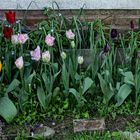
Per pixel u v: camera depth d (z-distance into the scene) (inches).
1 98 107.7
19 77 115.4
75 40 120.4
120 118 109.0
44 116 109.0
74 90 109.7
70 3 127.4
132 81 110.5
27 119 107.5
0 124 105.3
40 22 126.1
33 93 112.6
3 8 126.9
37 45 116.2
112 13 129.5
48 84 109.1
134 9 128.8
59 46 116.3
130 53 115.9
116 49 117.6
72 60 114.7
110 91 110.1
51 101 111.6
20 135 102.3
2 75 111.3
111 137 101.7
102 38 119.4
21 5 127.2
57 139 102.3
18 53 116.6
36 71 115.3
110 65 112.4
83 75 113.4
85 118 108.7
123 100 110.1
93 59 113.1
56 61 117.9
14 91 109.7
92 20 128.8
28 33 122.4
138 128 105.8
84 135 102.2
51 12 127.3
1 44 118.4
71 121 108.0
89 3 127.5
